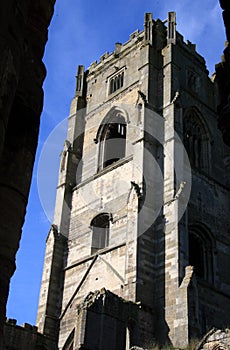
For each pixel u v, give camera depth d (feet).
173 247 152.25
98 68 227.40
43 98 33.71
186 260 151.02
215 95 213.25
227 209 185.68
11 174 29.76
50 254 177.68
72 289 168.04
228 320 155.02
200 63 214.28
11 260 27.94
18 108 31.37
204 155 193.57
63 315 164.55
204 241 172.24
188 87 203.10
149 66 195.42
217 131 204.64
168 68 194.29
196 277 152.87
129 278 148.36
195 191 175.32
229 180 193.77
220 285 164.76
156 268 153.17
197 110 199.62
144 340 138.10
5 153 30.07
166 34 211.41
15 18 27.25
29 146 31.30
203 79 212.23
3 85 25.48
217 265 168.04
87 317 127.85
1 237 28.02
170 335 138.10
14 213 29.07
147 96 187.11
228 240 178.29
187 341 131.95
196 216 170.50
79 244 176.86
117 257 159.12
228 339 104.63
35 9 34.76
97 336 127.03
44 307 165.99
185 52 208.44
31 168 31.22
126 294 146.30
